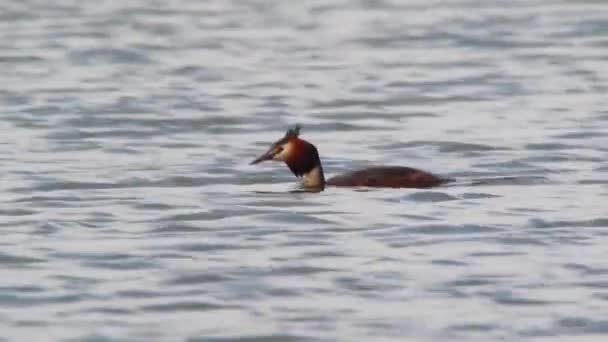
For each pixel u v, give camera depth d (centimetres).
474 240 1672
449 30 3775
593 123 2502
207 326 1391
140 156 2238
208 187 1989
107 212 1830
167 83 2998
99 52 3412
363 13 4147
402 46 3534
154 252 1633
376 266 1573
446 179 1984
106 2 4344
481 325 1390
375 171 1961
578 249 1633
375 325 1393
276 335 1367
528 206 1833
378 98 2816
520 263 1580
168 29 3816
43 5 4262
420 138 2384
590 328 1380
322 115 2631
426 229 1720
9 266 1579
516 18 3978
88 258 1611
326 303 1453
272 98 2811
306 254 1619
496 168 2114
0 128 2494
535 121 2534
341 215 1792
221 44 3562
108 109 2675
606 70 3127
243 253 1628
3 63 3262
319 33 3759
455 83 2989
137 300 1466
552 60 3281
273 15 4116
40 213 1828
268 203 1864
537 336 1362
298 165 1939
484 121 2547
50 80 3034
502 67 3191
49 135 2425
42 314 1423
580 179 2016
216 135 2436
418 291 1487
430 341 1352
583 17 3953
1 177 2066
